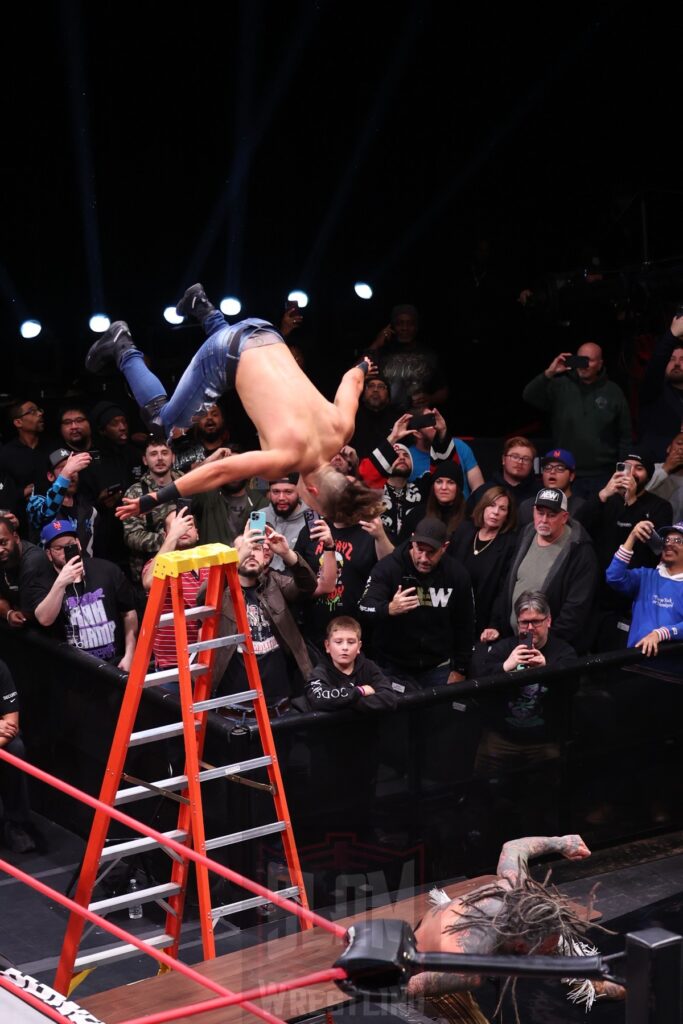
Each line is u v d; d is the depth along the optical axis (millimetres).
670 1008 2766
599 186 12234
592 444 8883
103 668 6473
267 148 12695
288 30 12070
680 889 6156
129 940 3916
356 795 5926
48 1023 3746
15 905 6109
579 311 10758
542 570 6996
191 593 6531
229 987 4332
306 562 6492
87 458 7832
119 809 6484
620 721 6609
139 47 11906
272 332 5078
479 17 11836
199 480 4742
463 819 6215
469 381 12469
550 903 3965
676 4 11336
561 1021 4832
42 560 7008
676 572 6879
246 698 4961
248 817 5641
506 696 6301
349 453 7496
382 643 6816
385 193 12844
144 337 13078
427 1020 4426
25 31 11508
